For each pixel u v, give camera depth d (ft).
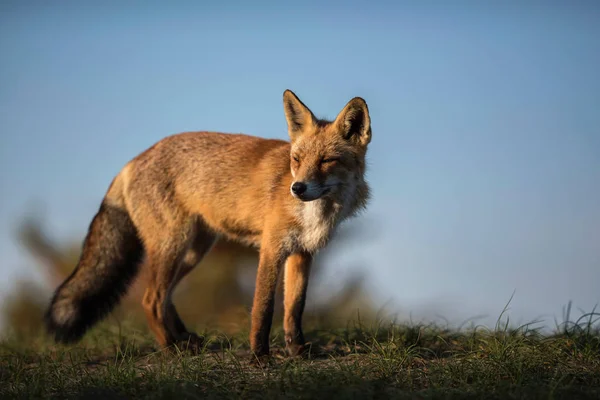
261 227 37.24
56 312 40.14
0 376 33.35
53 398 26.86
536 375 27.73
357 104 35.24
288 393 25.39
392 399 24.71
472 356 31.01
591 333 34.40
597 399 24.13
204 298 73.36
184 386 26.25
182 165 39.22
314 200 34.65
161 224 39.32
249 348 37.88
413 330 36.60
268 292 34.14
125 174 41.09
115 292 41.98
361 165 36.27
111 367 31.27
